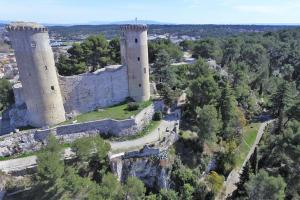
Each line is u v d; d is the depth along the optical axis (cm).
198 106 6544
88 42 8556
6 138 4959
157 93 7719
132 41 6362
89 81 6166
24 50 4988
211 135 5781
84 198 4097
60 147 4494
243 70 10775
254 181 4559
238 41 16162
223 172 5969
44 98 5334
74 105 6072
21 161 4828
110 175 4294
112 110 6331
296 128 5981
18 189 4372
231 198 5334
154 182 5175
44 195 4156
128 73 6738
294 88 9225
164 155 5222
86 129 5578
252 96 9281
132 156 5075
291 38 18850
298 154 5125
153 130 6106
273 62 14938
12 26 4859
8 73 14575
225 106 6738
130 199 4266
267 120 8494
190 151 5841
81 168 4731
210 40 14538
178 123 6425
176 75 9350
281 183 4409
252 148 6962
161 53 9031
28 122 5622
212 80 6825
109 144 5000
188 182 5038
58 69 8138
